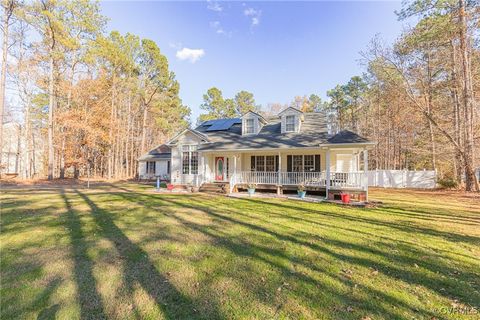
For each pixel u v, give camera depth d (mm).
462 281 3656
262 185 14734
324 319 2707
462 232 6266
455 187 18172
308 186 13383
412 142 25281
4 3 17688
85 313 2783
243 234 5953
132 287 3367
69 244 5043
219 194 14281
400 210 9352
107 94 25500
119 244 5094
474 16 14164
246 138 16500
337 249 4949
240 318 2717
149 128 36344
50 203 9961
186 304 2982
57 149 26391
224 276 3723
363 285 3494
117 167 29234
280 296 3174
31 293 3170
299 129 15594
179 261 4266
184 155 17344
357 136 11867
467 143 16016
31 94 25781
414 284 3547
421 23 15648
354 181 11969
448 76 18328
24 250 4684
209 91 42250
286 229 6438
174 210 8922
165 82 28672
